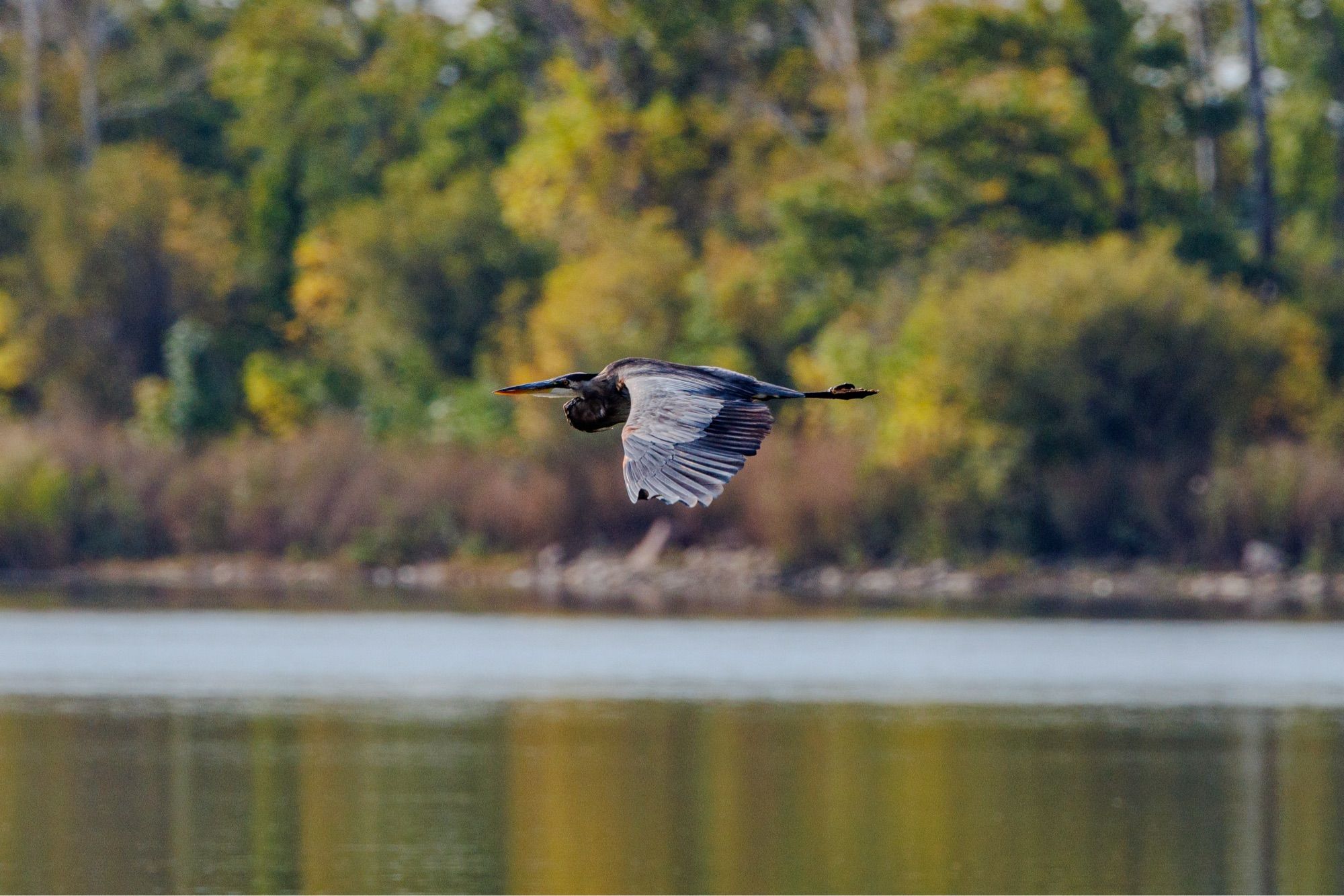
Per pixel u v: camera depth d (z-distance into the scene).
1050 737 27.09
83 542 53.41
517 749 26.23
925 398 49.97
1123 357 49.12
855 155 62.91
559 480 52.53
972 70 59.22
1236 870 20.27
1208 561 48.41
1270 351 50.09
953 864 20.50
